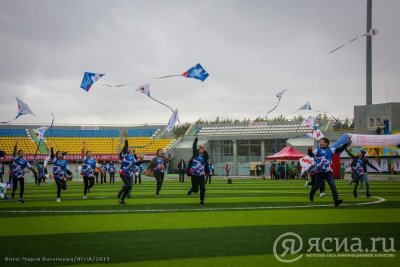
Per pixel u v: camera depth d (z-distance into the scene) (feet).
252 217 52.08
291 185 130.62
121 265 30.50
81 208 63.82
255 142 256.93
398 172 190.39
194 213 56.49
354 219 49.55
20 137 250.37
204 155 69.56
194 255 33.14
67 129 261.65
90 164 83.35
